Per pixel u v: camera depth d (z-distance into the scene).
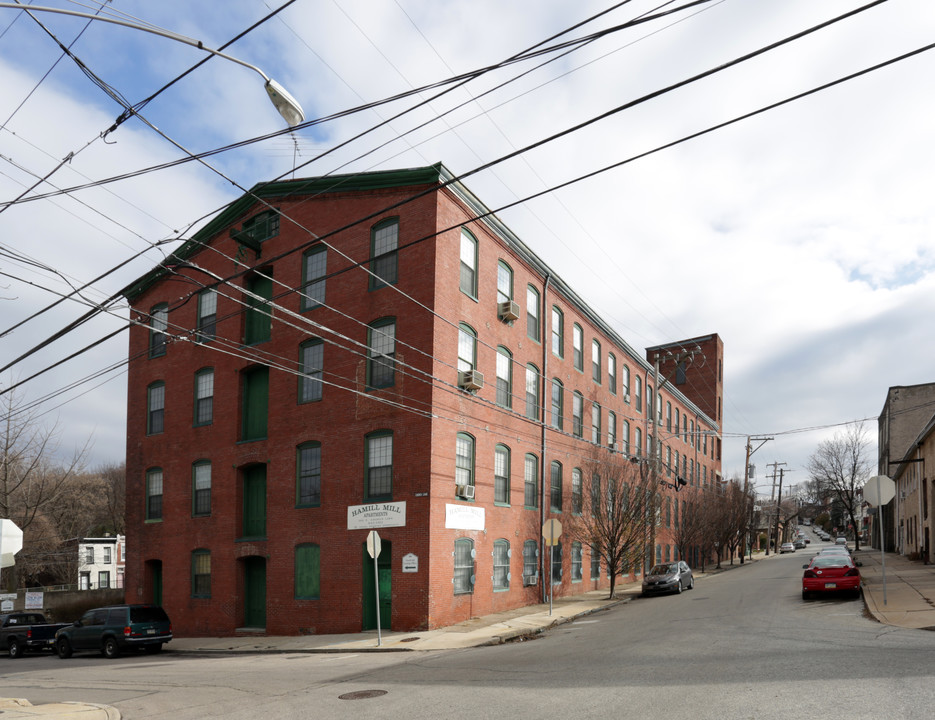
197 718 10.83
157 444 31.03
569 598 31.14
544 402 30.62
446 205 24.44
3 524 15.55
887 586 24.28
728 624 18.03
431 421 22.72
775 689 9.73
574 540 33.28
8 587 51.38
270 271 27.69
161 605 30.00
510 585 26.80
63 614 43.00
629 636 17.56
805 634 15.17
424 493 22.42
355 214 25.69
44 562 54.34
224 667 17.72
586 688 10.88
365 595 23.20
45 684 16.61
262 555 26.08
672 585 31.42
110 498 76.06
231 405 28.25
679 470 52.44
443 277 23.97
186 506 29.27
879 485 18.94
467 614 23.73
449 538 23.08
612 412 39.16
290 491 25.64
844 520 141.50
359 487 23.88
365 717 9.98
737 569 50.81
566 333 33.84
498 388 27.36
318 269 26.34
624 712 9.05
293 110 10.35
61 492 49.69
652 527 35.88
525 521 28.42
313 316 26.11
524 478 28.80
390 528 22.89
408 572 22.28
